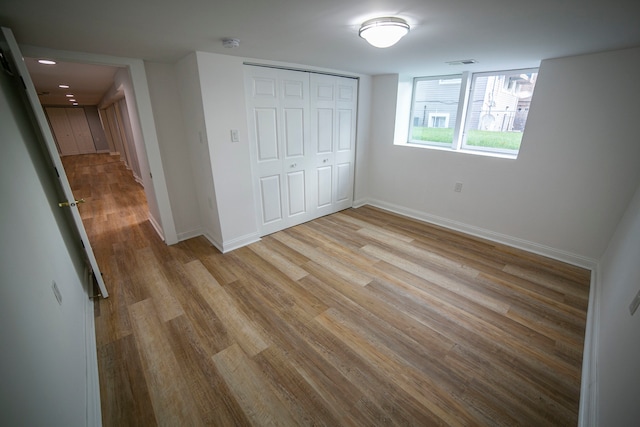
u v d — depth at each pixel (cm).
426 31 177
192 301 228
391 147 412
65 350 131
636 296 131
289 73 314
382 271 270
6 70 172
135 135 336
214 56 252
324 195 404
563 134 262
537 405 146
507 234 320
